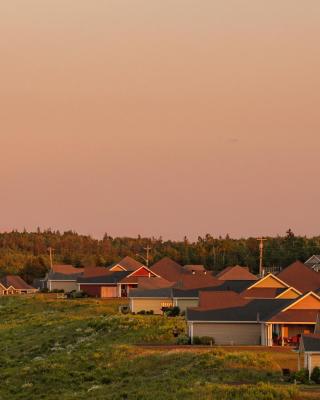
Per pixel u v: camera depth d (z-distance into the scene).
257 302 172.75
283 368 135.38
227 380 127.56
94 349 169.50
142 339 174.00
